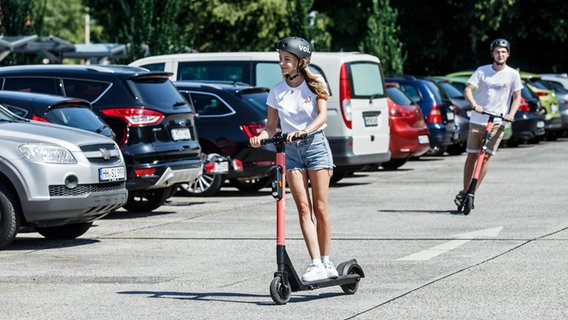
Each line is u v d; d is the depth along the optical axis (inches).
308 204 348.2
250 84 776.9
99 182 484.7
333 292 358.9
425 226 533.0
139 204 622.8
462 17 1985.7
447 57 2078.0
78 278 392.5
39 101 558.6
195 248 467.2
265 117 705.6
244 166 698.8
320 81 346.0
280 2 1851.6
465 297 345.7
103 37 1931.6
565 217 565.3
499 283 370.3
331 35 2003.0
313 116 346.9
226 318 317.7
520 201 649.0
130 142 581.3
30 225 472.7
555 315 316.5
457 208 605.3
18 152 466.9
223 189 767.1
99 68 604.1
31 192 464.8
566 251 443.5
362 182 800.3
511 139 1274.6
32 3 1327.5
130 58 1290.6
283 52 344.5
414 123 902.4
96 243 488.7
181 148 600.1
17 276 397.4
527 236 490.9
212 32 1916.8
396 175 868.6
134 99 588.7
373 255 439.5
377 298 346.3
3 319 319.3
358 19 1975.9
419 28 2073.1
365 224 542.9
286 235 507.5
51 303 344.2
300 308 331.0
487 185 759.7
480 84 612.7
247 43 1916.8
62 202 470.0
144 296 355.3
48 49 1206.3
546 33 2012.8
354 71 764.0
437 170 924.0
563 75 1489.9
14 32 1312.7
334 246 466.0
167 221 572.1
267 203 665.0
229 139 699.4
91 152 485.4
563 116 1438.2
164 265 421.4
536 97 1282.0
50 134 482.0
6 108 540.1
